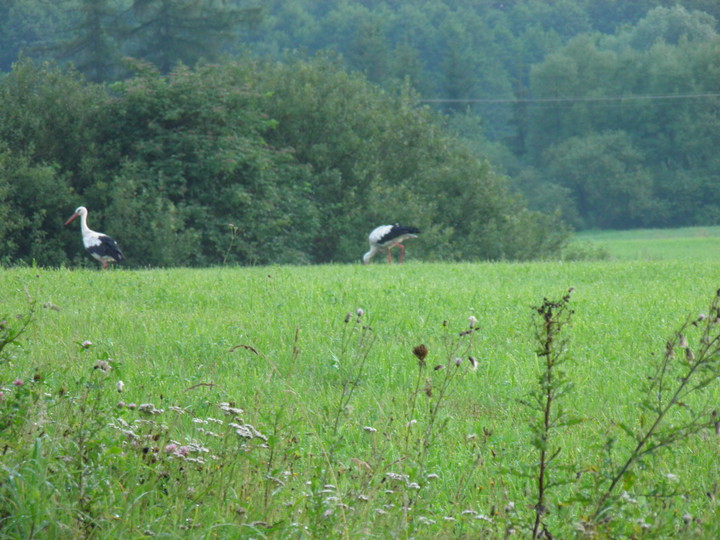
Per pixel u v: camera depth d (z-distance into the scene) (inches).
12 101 5191.9
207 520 666.8
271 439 740.7
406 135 6141.7
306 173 5674.2
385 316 1893.5
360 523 672.4
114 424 778.2
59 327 1652.3
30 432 722.2
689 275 2992.1
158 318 1827.0
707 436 991.0
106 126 5305.1
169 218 4830.2
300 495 726.5
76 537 624.7
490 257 5846.5
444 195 5935.0
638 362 1486.2
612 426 1045.8
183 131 5275.6
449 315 1932.8
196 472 743.7
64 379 1094.4
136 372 1302.9
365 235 5600.4
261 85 5920.3
